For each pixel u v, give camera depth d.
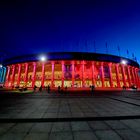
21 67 60.56
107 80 56.94
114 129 5.36
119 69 63.84
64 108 10.20
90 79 55.44
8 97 19.44
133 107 10.75
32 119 6.83
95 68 58.22
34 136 4.61
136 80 67.56
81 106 11.20
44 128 5.45
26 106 11.19
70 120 6.70
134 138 4.48
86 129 5.34
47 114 8.00
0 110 9.31
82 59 51.31
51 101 14.75
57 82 54.25
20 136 4.61
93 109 9.76
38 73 59.50
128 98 18.30
